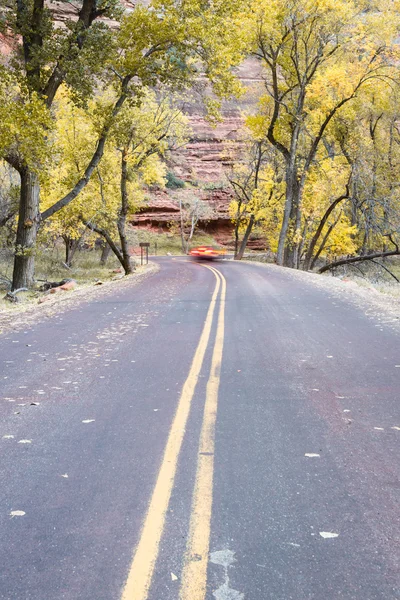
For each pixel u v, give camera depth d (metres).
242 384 6.23
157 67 20.39
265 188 45.97
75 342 9.19
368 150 38.03
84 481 3.69
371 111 39.91
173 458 4.07
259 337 9.20
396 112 39.22
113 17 20.03
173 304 14.19
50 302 15.59
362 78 31.64
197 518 3.12
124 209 30.70
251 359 7.54
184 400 5.61
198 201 73.81
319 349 8.16
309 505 3.29
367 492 3.47
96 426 4.87
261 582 2.52
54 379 6.66
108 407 5.45
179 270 31.64
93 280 28.92
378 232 36.91
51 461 4.07
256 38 32.38
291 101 38.06
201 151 85.88
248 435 4.56
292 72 36.12
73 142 27.64
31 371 7.12
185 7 18.92
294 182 37.84
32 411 5.36
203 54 19.98
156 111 29.50
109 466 3.95
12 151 17.98
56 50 18.42
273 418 5.01
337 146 44.25
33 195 19.92
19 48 19.91
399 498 3.38
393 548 2.80
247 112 43.22
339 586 2.49
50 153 16.78
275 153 47.00
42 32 18.92
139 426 4.84
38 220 20.20
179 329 10.18
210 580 2.54
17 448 4.36
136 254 69.06
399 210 35.81
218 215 76.88
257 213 47.00
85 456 4.16
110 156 29.72
